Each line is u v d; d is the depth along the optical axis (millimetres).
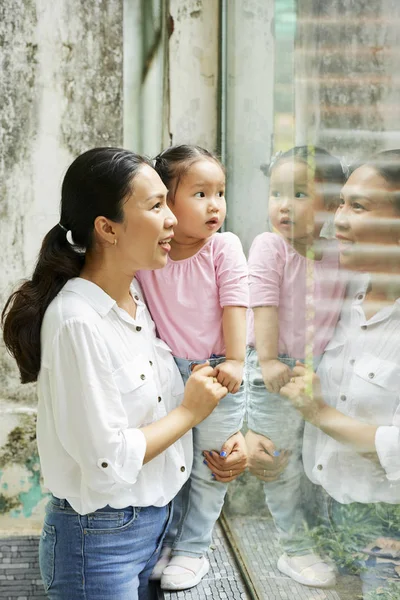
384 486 1326
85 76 3109
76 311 1711
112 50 3109
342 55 1424
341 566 1524
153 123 3264
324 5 1530
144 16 3178
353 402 1443
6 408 3143
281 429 1953
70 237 1815
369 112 1295
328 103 1521
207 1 3113
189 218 1977
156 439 1763
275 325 1977
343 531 1511
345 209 1430
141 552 1869
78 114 3123
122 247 1767
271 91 2199
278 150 2023
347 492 1483
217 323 2068
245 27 2639
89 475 1693
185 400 1856
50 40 3078
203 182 1964
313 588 1703
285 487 1925
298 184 1762
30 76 3082
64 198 1801
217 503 2211
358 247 1393
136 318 1899
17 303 1794
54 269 1794
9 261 3148
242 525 2498
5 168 3109
